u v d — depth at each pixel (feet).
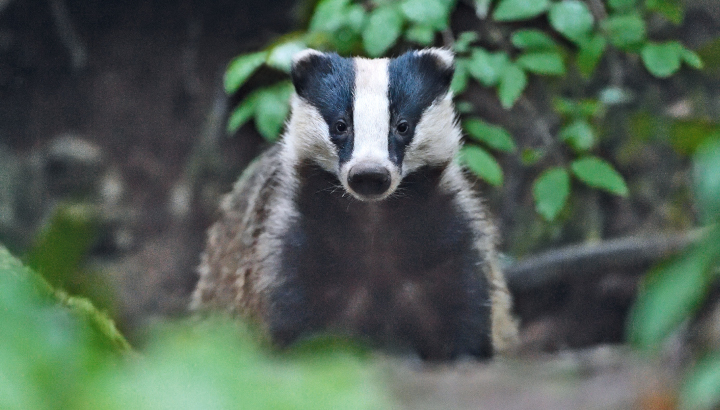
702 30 45.14
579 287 45.83
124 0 55.36
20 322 6.90
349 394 6.82
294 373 7.77
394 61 28.71
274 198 29.73
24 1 54.39
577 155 39.34
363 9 34.99
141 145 56.80
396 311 28.50
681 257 12.03
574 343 45.75
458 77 34.27
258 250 29.53
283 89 35.29
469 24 42.45
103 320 16.74
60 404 6.66
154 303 52.95
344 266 27.94
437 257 27.76
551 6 33.55
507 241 46.93
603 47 33.17
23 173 55.47
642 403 11.91
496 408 11.99
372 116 26.96
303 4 50.26
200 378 6.63
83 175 55.67
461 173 29.84
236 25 55.36
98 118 56.95
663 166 45.98
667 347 12.75
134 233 55.11
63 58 56.29
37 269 14.52
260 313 28.96
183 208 54.85
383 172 25.27
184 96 56.65
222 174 54.34
